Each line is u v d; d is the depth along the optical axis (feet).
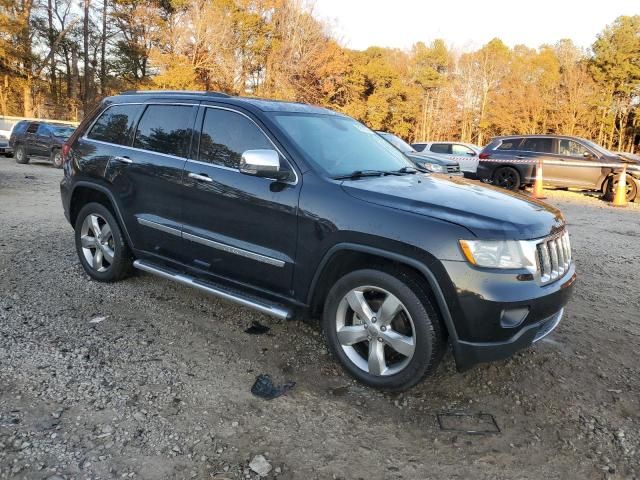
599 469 8.93
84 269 16.92
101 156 15.58
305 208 11.25
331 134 13.50
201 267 13.43
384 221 10.32
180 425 9.52
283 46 124.67
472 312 9.64
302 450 9.04
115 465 8.40
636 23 153.28
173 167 13.67
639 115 156.15
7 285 15.90
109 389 10.52
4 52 125.18
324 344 13.05
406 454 9.10
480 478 8.60
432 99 177.47
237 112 13.01
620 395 11.34
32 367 11.15
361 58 155.53
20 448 8.62
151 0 137.28
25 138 62.85
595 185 45.83
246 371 11.58
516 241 9.91
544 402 10.94
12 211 28.32
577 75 150.92
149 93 15.33
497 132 170.91
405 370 10.46
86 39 147.95
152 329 13.42
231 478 8.27
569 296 11.31
